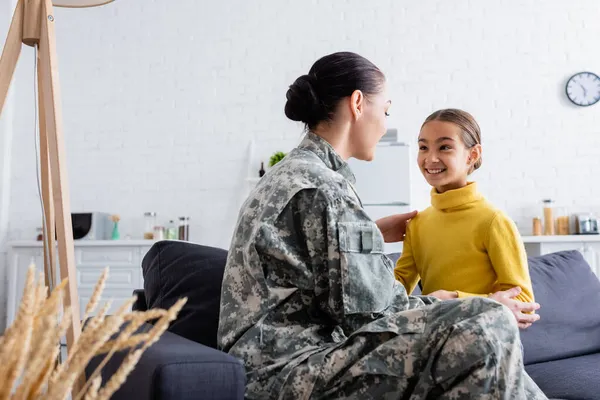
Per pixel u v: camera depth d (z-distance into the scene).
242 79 5.51
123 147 5.56
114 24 5.65
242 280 1.32
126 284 4.80
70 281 1.43
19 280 4.86
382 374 1.14
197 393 1.05
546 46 5.20
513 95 5.19
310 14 5.46
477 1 5.28
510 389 1.08
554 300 2.12
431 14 5.31
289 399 1.15
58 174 1.49
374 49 5.35
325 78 1.46
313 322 1.30
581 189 5.07
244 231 1.35
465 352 1.08
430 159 1.99
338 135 1.48
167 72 5.58
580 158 5.09
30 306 0.64
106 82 5.62
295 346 1.24
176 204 5.48
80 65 5.64
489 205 1.95
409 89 5.28
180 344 1.22
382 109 1.52
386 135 5.13
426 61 5.28
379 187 4.52
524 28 5.22
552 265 2.24
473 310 1.13
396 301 1.32
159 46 5.60
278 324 1.28
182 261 1.71
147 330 1.43
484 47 5.24
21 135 5.57
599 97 5.09
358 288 1.25
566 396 1.67
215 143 5.48
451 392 1.09
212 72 5.54
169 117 5.55
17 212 5.50
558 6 5.21
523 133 5.15
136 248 4.82
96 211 5.52
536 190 5.11
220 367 1.08
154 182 5.51
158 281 1.72
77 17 5.67
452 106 5.23
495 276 1.87
